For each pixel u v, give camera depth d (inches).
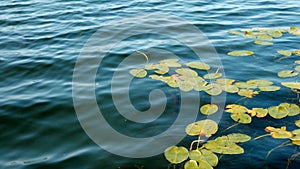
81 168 178.7
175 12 289.6
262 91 207.3
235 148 181.3
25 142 188.4
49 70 225.9
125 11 292.7
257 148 182.2
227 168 176.1
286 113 194.5
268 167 176.1
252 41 247.0
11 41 253.9
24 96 208.7
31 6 305.6
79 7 302.5
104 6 303.4
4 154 184.2
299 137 185.3
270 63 227.0
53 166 179.5
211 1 312.3
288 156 179.3
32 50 243.6
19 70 226.7
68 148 185.5
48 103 204.1
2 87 215.3
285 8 294.5
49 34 261.0
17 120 197.0
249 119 192.5
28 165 179.9
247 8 295.9
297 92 206.7
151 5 304.2
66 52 239.9
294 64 225.5
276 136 185.6
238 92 205.9
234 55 233.1
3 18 284.0
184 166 176.4
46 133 191.5
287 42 245.8
